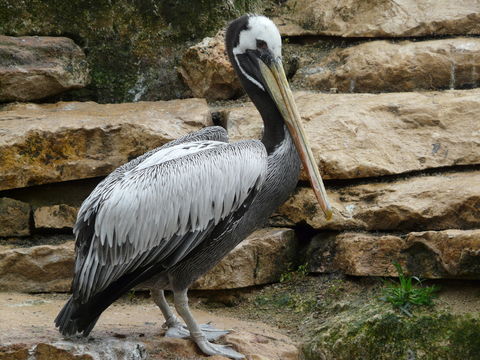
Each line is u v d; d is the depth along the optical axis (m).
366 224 10.57
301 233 11.22
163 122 11.43
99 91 12.93
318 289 10.55
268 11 14.05
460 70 12.20
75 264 8.33
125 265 8.19
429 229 10.23
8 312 9.60
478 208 9.95
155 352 8.44
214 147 8.65
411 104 11.59
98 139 11.25
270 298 10.55
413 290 9.52
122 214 8.09
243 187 8.28
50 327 8.97
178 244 8.22
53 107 12.31
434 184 10.62
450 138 11.16
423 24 12.79
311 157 8.77
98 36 12.98
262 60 9.02
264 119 9.03
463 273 9.44
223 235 8.46
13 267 10.55
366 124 11.37
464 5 12.97
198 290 10.60
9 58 12.27
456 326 9.19
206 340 8.55
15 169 11.01
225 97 12.70
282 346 9.00
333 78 12.61
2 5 12.68
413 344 9.17
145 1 13.05
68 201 11.37
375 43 12.83
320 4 13.62
